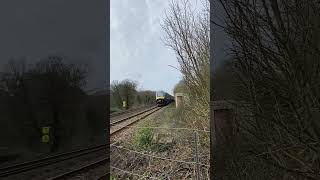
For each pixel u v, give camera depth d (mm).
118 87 86500
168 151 17953
